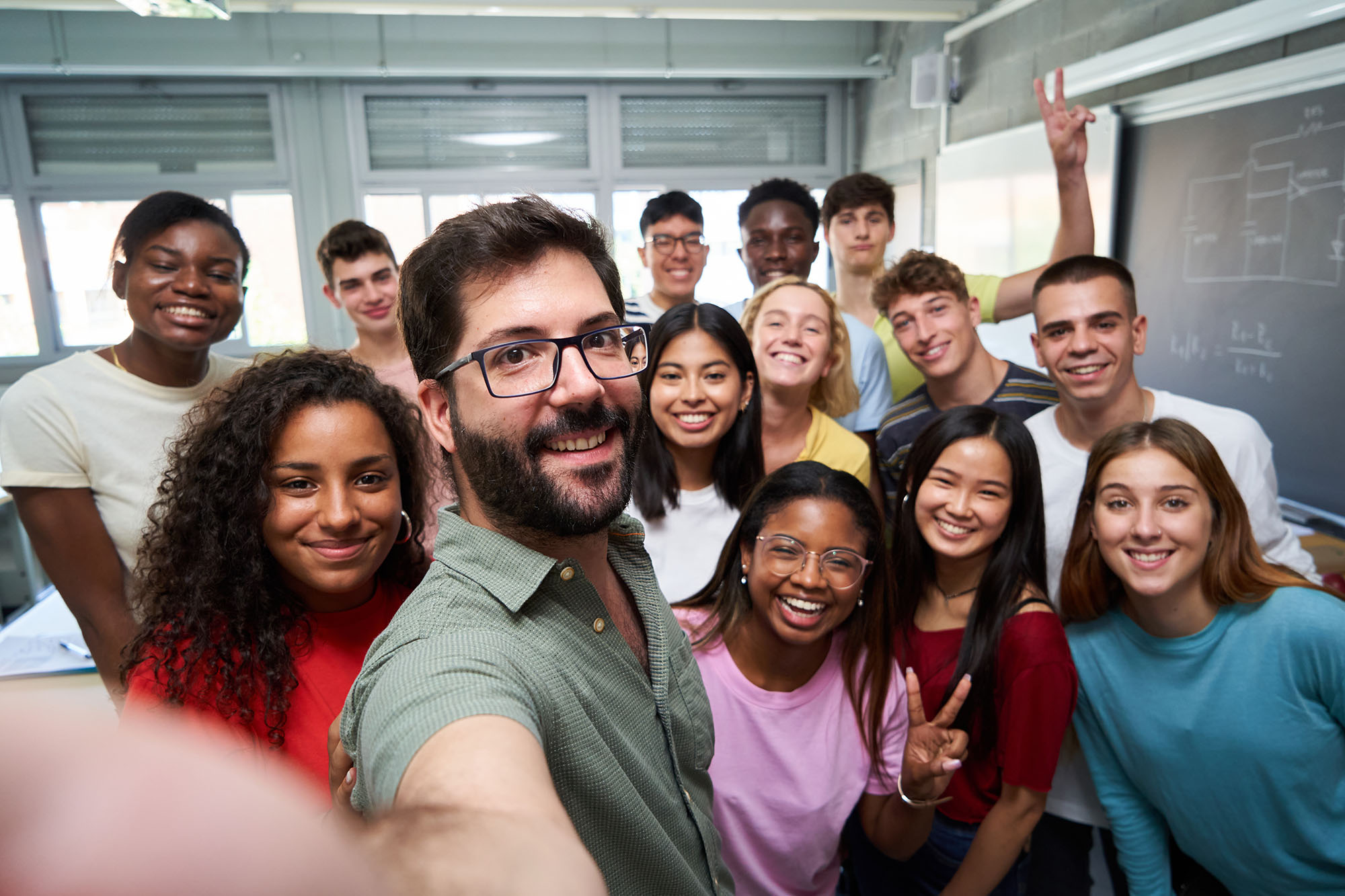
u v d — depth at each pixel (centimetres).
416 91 492
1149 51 301
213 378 157
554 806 42
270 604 97
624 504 66
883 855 145
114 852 16
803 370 179
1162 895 141
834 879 131
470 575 62
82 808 17
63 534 144
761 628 122
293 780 24
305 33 467
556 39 492
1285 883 126
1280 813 122
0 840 15
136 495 145
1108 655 134
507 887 27
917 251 205
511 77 496
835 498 117
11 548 304
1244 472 164
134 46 452
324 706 98
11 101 452
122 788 17
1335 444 245
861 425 224
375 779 50
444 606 60
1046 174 365
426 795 42
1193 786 128
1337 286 241
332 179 492
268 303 498
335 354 107
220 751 21
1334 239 241
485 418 62
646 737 70
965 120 430
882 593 123
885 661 124
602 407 63
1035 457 132
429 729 48
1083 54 343
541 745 51
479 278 62
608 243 70
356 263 238
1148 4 306
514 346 61
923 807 121
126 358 151
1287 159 254
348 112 486
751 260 262
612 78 508
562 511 62
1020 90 384
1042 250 371
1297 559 167
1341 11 231
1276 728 118
